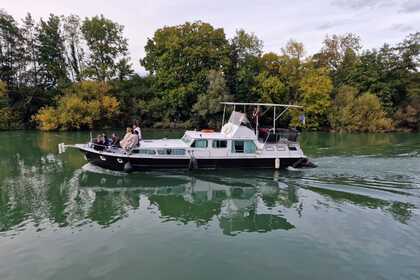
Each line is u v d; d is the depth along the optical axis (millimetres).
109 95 46719
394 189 14633
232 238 9961
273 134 18906
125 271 8023
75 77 50938
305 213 12031
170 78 46656
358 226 10734
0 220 11297
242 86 47406
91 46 49531
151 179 16844
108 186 15680
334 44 59531
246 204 13320
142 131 43281
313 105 46719
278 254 8922
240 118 18406
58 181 16438
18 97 46594
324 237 9969
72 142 31172
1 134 37844
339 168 18844
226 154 18141
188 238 9945
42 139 33500
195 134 18734
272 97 47844
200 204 13352
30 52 49000
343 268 8195
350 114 46281
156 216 11898
